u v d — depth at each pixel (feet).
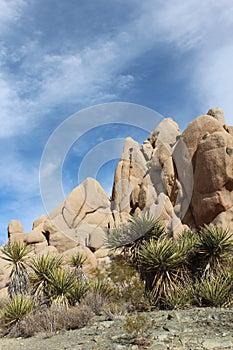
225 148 64.13
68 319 34.27
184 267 40.40
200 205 64.39
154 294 37.70
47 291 43.16
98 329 30.37
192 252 41.01
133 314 34.68
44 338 31.68
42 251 70.59
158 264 38.11
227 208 62.49
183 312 32.04
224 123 79.05
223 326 25.86
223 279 38.47
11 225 86.28
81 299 40.78
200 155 66.03
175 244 40.37
